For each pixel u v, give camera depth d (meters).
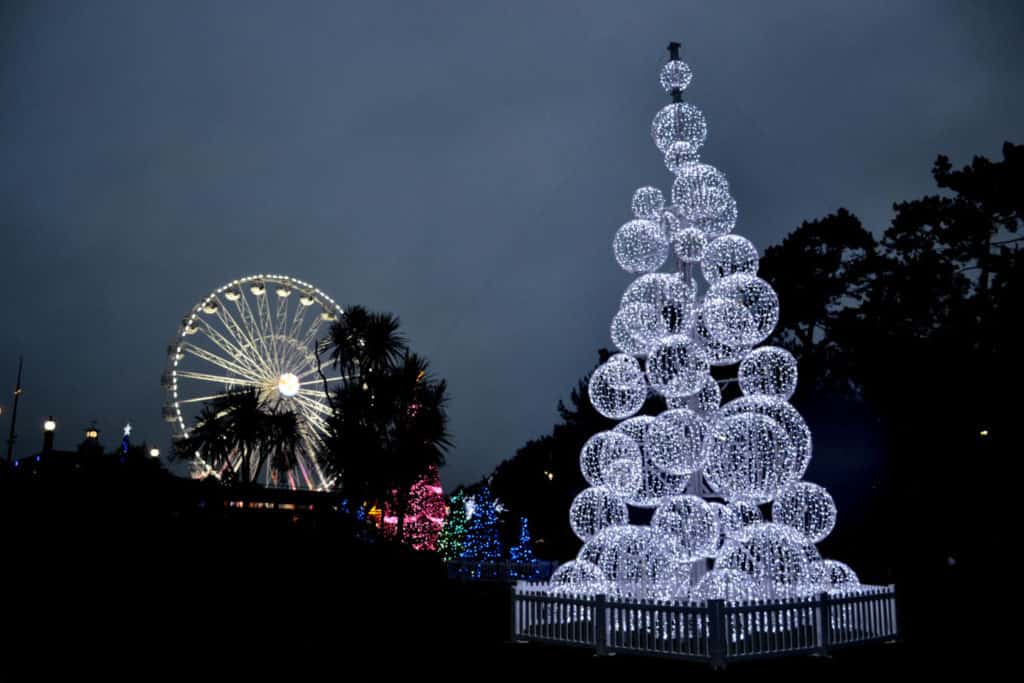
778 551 13.80
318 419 42.38
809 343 32.09
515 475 41.06
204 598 18.47
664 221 15.96
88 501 23.73
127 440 33.62
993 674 11.77
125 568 19.48
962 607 18.14
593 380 15.46
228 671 12.45
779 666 12.34
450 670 12.61
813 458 28.28
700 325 15.29
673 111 16.09
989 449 26.09
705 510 13.80
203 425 38.12
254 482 37.03
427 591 24.00
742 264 14.95
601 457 14.77
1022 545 23.91
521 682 11.76
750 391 14.78
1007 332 26.08
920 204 30.39
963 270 29.81
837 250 32.22
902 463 27.27
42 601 16.38
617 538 14.48
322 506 28.50
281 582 21.23
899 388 26.53
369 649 14.38
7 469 26.75
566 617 14.21
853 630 13.82
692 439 13.80
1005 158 29.20
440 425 31.06
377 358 32.28
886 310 29.20
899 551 26.95
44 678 11.59
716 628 12.22
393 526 31.34
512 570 32.25
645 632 13.11
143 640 14.41
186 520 24.66
